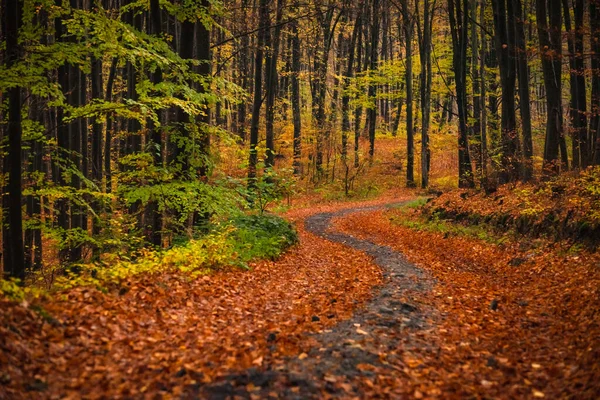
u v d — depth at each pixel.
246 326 7.17
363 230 20.44
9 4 8.27
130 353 5.66
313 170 37.78
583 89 18.31
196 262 9.85
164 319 6.93
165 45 11.25
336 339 6.52
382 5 42.62
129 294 7.50
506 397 5.09
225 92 12.83
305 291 9.81
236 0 26.05
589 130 19.78
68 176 12.70
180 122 12.69
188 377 5.05
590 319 7.25
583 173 13.61
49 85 9.80
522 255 12.55
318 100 40.50
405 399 4.94
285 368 5.41
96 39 10.17
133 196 11.59
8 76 7.87
